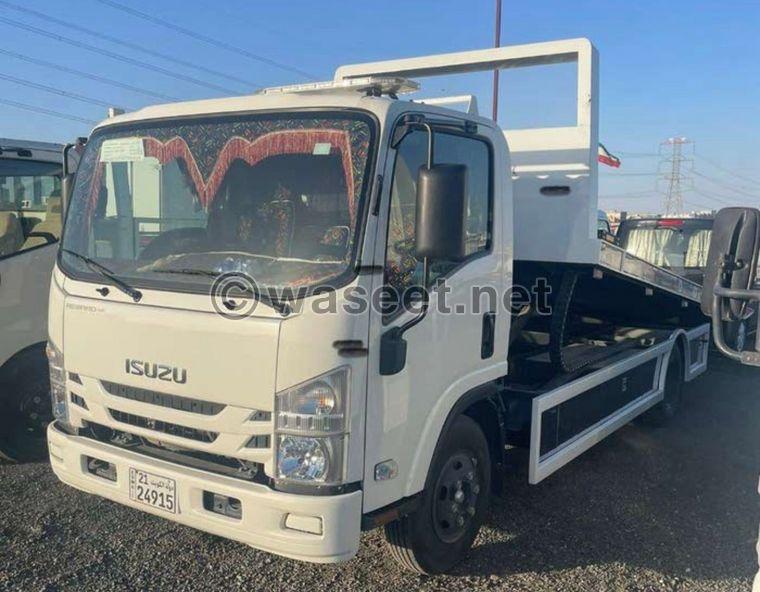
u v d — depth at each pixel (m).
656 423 7.11
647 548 4.41
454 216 3.06
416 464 3.53
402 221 3.38
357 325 3.11
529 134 5.05
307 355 3.07
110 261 3.85
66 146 4.27
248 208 3.51
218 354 3.25
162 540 4.34
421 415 3.54
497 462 4.50
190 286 3.43
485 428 4.38
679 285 6.54
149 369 3.47
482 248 4.04
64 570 3.95
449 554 4.00
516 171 5.10
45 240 5.57
